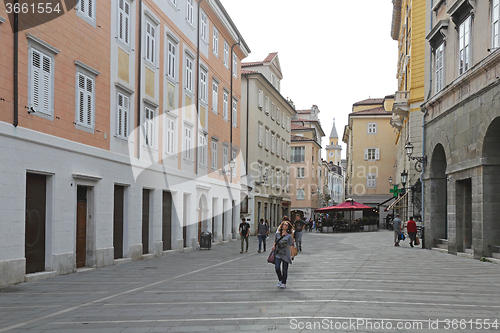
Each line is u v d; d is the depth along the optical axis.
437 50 22.97
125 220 19.05
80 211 16.11
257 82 45.16
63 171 14.68
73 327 7.33
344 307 8.59
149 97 21.05
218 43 32.06
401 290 10.62
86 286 12.06
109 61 17.69
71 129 15.20
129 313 8.38
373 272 14.09
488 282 11.95
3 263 11.95
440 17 22.78
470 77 17.75
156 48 21.91
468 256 18.47
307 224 57.88
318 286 11.31
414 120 33.97
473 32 18.05
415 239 25.95
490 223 16.92
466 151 18.47
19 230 12.62
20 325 7.54
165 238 23.14
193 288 11.41
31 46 13.27
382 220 65.75
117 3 18.36
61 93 14.70
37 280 13.17
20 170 12.70
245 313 8.15
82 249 16.20
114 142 18.02
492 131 16.53
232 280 12.78
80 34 15.80
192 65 26.80
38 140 13.39
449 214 20.59
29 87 13.16
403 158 44.00
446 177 23.16
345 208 49.31
